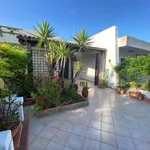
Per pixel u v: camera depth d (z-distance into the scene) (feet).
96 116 11.21
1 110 7.09
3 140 4.44
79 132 8.60
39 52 18.28
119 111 12.53
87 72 30.83
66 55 15.15
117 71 21.21
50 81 12.45
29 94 14.34
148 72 16.31
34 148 6.88
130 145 7.42
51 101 11.66
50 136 8.02
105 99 16.58
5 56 9.96
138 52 31.01
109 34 22.97
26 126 9.06
